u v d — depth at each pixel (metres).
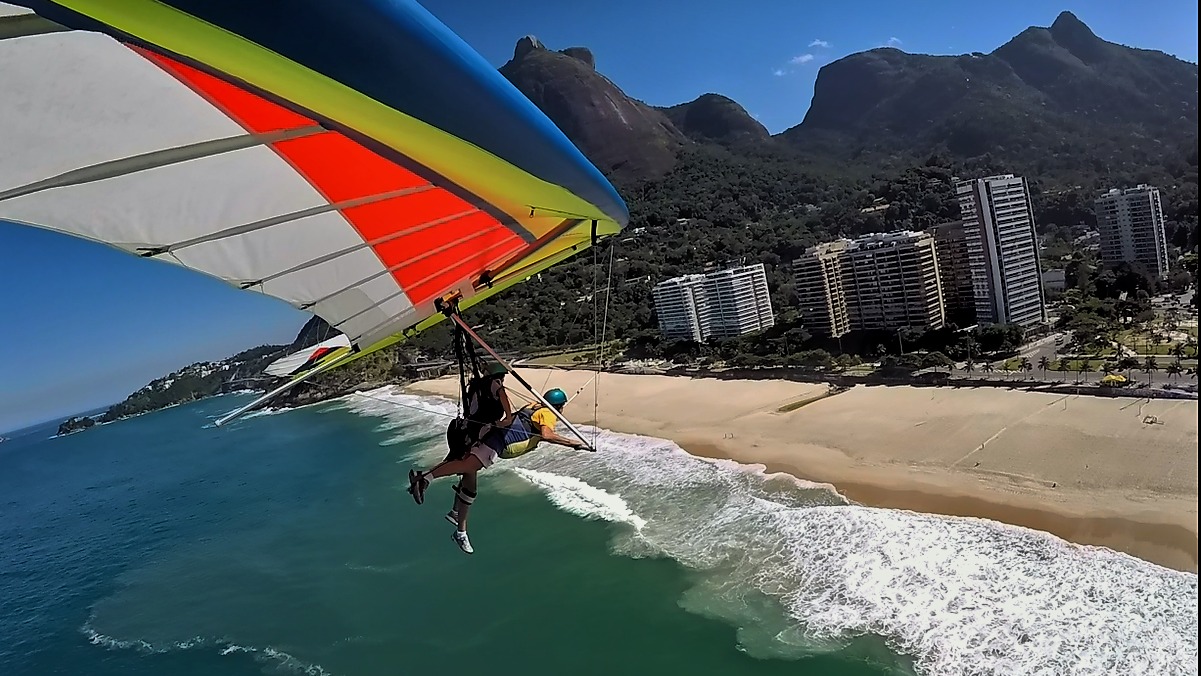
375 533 29.48
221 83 2.44
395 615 21.55
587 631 18.73
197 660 21.03
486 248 5.12
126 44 2.03
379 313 5.88
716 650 16.91
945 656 15.20
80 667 21.92
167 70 2.31
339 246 4.40
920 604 17.17
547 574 22.30
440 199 3.96
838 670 15.41
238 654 20.91
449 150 2.42
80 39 2.02
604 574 21.61
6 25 1.86
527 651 18.41
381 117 2.05
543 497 29.69
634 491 28.70
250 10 1.34
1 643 24.61
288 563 27.73
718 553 21.62
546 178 2.89
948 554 19.25
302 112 2.30
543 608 20.30
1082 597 16.48
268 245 4.07
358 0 1.45
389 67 1.68
